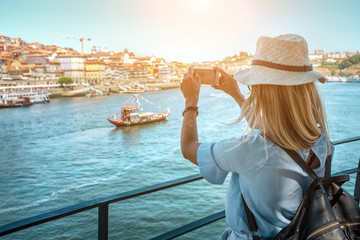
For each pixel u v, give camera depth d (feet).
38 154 144.97
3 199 88.38
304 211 3.65
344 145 129.59
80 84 560.61
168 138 174.60
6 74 460.14
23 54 585.22
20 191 94.94
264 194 3.68
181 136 4.22
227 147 3.76
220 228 59.06
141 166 118.42
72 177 108.06
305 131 3.57
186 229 5.51
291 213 3.80
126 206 73.92
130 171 112.68
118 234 62.95
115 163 124.47
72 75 596.70
